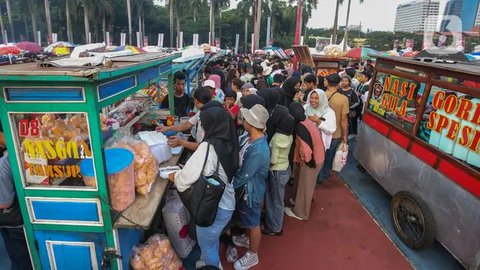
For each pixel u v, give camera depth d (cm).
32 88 210
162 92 564
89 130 222
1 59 260
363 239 393
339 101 496
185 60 646
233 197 283
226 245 378
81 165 239
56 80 198
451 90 323
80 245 259
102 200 240
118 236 256
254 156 304
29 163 240
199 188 252
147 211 257
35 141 235
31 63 263
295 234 400
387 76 465
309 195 420
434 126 348
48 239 259
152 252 282
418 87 384
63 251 262
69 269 269
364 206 471
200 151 259
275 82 680
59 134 242
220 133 267
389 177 434
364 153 523
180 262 311
